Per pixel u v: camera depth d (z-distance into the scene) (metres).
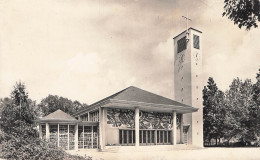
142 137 33.31
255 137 42.22
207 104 48.84
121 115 32.38
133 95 32.56
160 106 32.03
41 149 15.34
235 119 42.91
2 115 37.59
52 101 59.62
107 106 31.05
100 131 30.89
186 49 42.88
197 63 42.56
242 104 42.12
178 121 37.81
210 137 49.97
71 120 29.34
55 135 28.77
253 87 39.28
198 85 42.38
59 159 15.21
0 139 17.08
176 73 44.47
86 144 31.05
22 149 15.08
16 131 35.16
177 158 21.98
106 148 29.55
